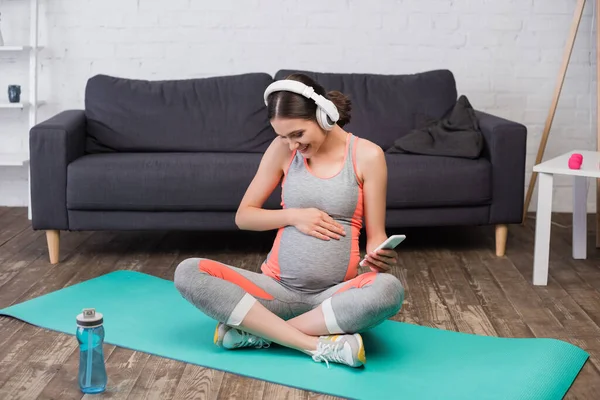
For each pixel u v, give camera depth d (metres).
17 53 4.46
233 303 2.39
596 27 4.39
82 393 2.22
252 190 2.59
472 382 2.26
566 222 4.34
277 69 4.45
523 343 2.56
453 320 2.83
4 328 2.71
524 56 4.44
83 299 3.00
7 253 3.68
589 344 2.61
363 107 4.05
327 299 2.40
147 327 2.71
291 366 2.38
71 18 4.41
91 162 3.53
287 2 4.39
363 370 2.35
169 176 3.50
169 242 3.91
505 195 3.61
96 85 4.02
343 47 4.43
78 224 3.53
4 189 4.63
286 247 2.50
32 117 4.39
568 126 4.49
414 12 4.40
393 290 2.32
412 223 3.62
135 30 4.43
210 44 4.43
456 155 3.64
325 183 2.45
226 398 2.19
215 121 3.99
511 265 3.53
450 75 4.17
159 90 4.06
